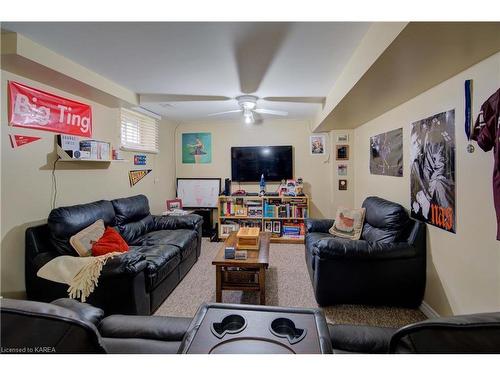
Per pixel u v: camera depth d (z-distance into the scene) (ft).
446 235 6.33
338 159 14.62
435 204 6.77
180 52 6.54
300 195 14.55
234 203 15.17
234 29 5.49
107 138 10.31
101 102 9.68
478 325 2.08
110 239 7.58
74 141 8.09
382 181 10.55
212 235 14.99
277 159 15.47
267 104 11.68
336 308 7.55
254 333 2.81
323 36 5.77
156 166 14.15
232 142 16.14
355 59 6.53
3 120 6.48
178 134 16.51
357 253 7.09
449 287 6.25
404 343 2.24
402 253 7.12
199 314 3.18
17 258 6.76
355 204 14.40
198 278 9.66
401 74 5.89
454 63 5.28
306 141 15.60
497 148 4.68
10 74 6.59
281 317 3.11
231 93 10.03
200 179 16.21
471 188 5.49
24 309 2.30
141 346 3.45
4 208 6.51
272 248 13.38
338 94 8.43
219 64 7.29
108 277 6.13
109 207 9.22
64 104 8.22
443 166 6.40
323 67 7.50
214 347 2.60
